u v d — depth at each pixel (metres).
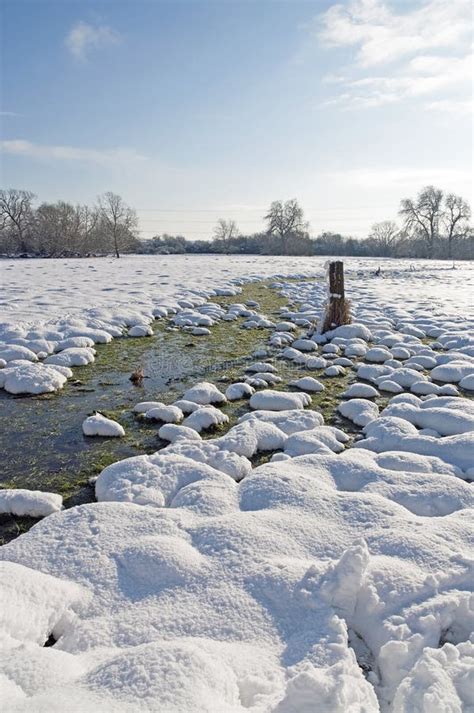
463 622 2.00
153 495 3.12
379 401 5.36
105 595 2.19
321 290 15.20
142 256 51.06
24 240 50.53
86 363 6.80
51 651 1.75
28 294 11.67
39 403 5.30
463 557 2.27
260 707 1.54
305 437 4.07
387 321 9.77
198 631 1.97
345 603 2.06
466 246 59.31
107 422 4.47
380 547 2.44
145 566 2.32
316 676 1.48
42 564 2.38
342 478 3.35
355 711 1.45
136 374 6.05
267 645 1.90
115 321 9.04
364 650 1.96
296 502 2.90
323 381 6.16
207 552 2.44
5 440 4.35
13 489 3.38
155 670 1.54
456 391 5.56
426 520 2.67
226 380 6.15
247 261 35.31
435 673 1.60
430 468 3.48
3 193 51.56
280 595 2.12
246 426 4.21
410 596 2.06
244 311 10.95
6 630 1.84
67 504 3.29
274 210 66.56
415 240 60.88
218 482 3.22
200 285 15.05
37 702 1.38
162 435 4.33
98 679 1.53
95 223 56.06
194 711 1.39
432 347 7.86
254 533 2.55
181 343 8.13
